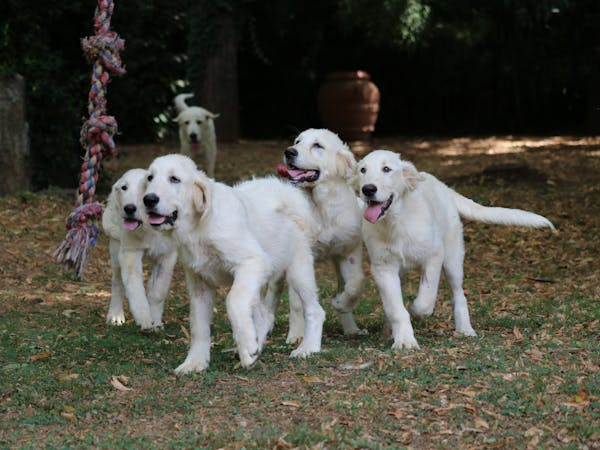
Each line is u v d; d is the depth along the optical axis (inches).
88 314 365.4
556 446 201.6
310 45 1119.0
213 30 988.6
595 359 262.5
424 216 289.7
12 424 227.3
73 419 228.8
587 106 1045.8
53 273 437.4
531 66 1061.8
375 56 1152.8
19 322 339.6
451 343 288.0
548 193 644.1
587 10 1000.2
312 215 294.2
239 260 254.7
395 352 274.1
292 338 313.1
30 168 609.6
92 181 322.0
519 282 426.0
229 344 308.3
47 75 609.9
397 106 1180.5
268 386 248.1
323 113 1039.6
